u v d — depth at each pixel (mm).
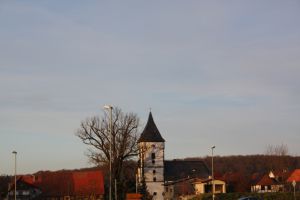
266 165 191375
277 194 92125
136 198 70688
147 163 132500
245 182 129375
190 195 117375
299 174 125125
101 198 115375
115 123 86375
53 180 119250
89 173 120625
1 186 123000
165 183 133250
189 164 144000
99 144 84562
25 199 116312
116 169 84688
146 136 133500
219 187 123500
